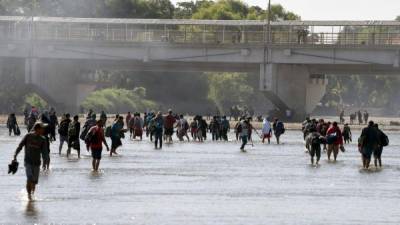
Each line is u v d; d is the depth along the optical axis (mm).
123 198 74500
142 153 121750
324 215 67125
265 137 153500
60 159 108312
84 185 82438
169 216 65750
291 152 128875
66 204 70562
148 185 83438
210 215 66500
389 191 81625
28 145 71812
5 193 76125
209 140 159250
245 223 63375
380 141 104562
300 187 83750
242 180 88938
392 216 67000
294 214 67438
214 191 79875
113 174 92125
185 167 101250
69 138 110000
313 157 109750
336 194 79062
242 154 123250
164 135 153375
